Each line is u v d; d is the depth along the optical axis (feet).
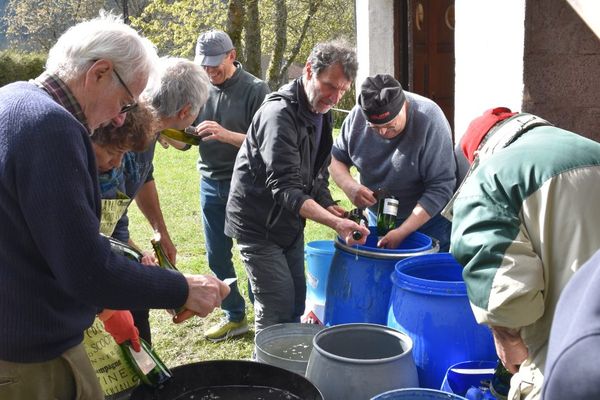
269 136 9.87
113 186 8.33
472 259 6.07
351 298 9.29
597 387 3.18
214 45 13.25
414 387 7.20
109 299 5.57
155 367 6.96
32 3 92.53
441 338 7.79
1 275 5.60
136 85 6.11
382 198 11.16
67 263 5.33
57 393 6.08
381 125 10.36
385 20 20.15
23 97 5.52
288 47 67.05
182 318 6.86
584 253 5.78
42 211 5.25
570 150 6.08
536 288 5.81
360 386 6.88
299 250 11.41
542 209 5.90
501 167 6.17
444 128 10.82
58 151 5.31
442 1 20.18
